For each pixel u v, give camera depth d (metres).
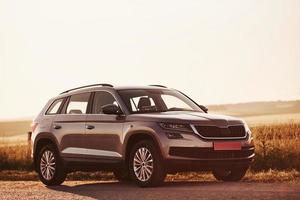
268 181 13.83
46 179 15.04
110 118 13.42
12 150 24.77
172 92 14.29
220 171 14.00
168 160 12.27
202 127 12.28
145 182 12.60
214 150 12.23
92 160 13.72
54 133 14.80
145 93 13.74
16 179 20.08
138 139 13.04
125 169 13.12
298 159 17.22
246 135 12.81
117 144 13.18
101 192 12.07
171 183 13.76
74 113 14.52
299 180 13.84
